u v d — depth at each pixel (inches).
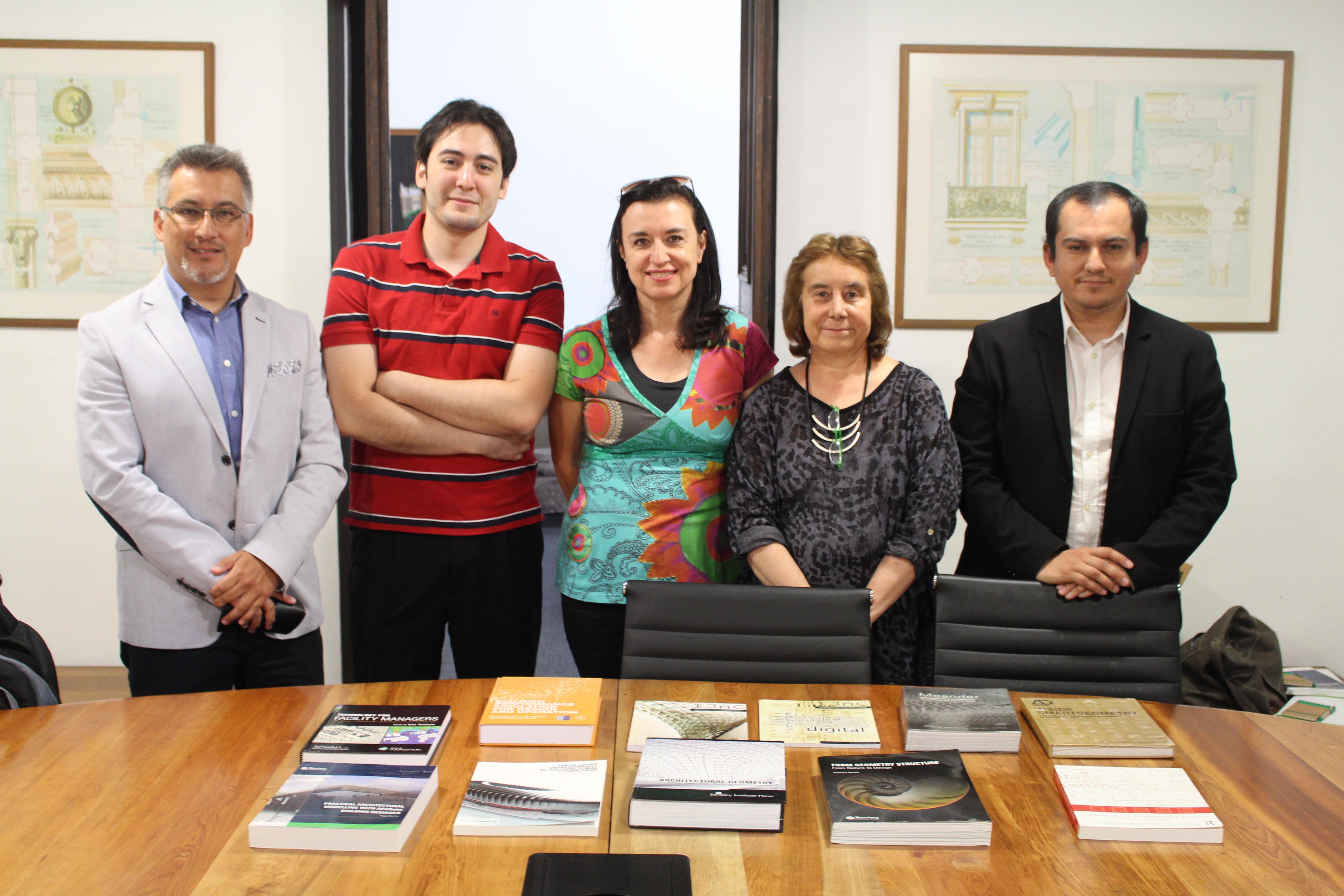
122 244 125.6
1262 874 45.4
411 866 45.4
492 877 44.8
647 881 43.8
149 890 43.1
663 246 86.4
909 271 129.5
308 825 46.6
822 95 127.0
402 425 90.0
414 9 130.5
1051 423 89.0
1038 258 129.2
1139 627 74.6
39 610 130.3
